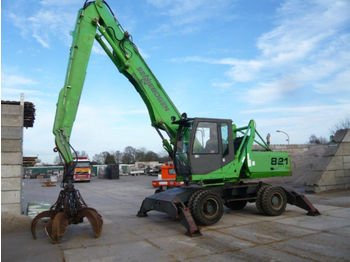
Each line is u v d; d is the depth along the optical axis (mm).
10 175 7082
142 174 44812
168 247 5070
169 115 7707
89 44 6586
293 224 6590
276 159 8422
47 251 4965
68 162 5902
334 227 6184
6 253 4879
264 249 4812
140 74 7398
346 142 12453
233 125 8492
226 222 7000
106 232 6234
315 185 11609
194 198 6645
